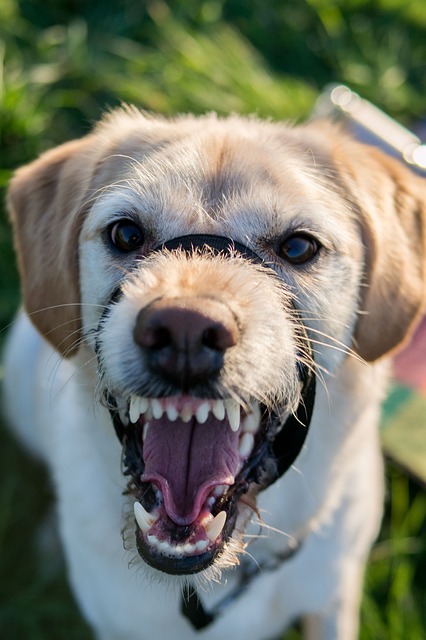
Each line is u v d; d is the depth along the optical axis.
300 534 0.55
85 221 0.52
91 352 0.52
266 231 0.48
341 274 0.50
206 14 1.03
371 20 1.09
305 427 0.49
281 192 0.49
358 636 0.65
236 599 0.55
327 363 0.50
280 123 0.58
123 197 0.49
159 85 0.95
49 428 0.62
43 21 1.00
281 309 0.47
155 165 0.50
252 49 1.03
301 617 0.64
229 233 0.48
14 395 0.72
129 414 0.48
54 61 0.95
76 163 0.56
